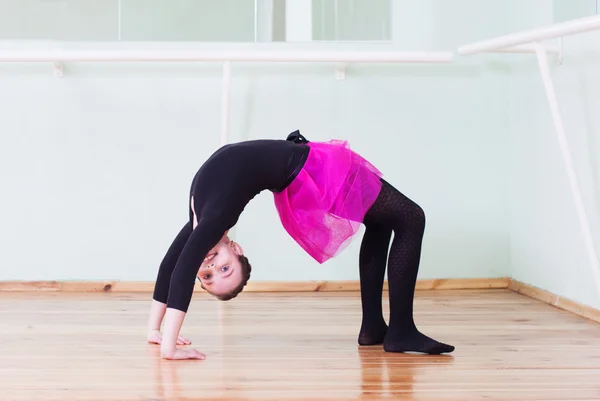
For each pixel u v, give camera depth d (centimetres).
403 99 313
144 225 311
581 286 261
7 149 307
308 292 310
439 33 313
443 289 315
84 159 308
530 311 268
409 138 314
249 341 223
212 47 308
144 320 253
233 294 209
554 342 221
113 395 169
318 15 311
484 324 246
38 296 298
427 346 204
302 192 200
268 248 312
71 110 307
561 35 212
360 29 312
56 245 310
